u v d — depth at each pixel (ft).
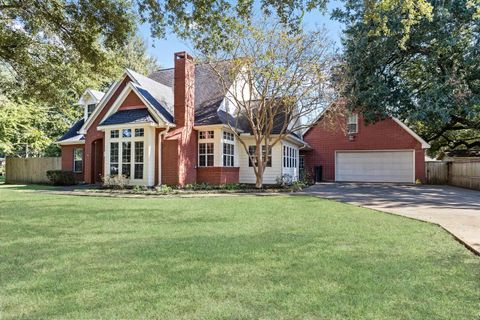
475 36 51.37
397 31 51.11
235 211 27.63
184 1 25.79
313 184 62.34
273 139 57.21
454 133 84.07
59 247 16.07
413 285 11.01
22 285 11.11
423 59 59.21
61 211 27.89
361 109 62.80
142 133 49.90
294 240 17.33
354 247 15.90
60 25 31.63
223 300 9.87
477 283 11.21
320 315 8.91
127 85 53.21
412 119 58.39
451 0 49.34
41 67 35.73
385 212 26.89
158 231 19.84
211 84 61.00
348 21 59.62
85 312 9.12
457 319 8.69
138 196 40.42
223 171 53.52
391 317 8.79
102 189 47.96
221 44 30.27
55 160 69.72
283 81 47.39
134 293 10.41
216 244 16.53
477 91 53.31
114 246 16.24
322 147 74.28
